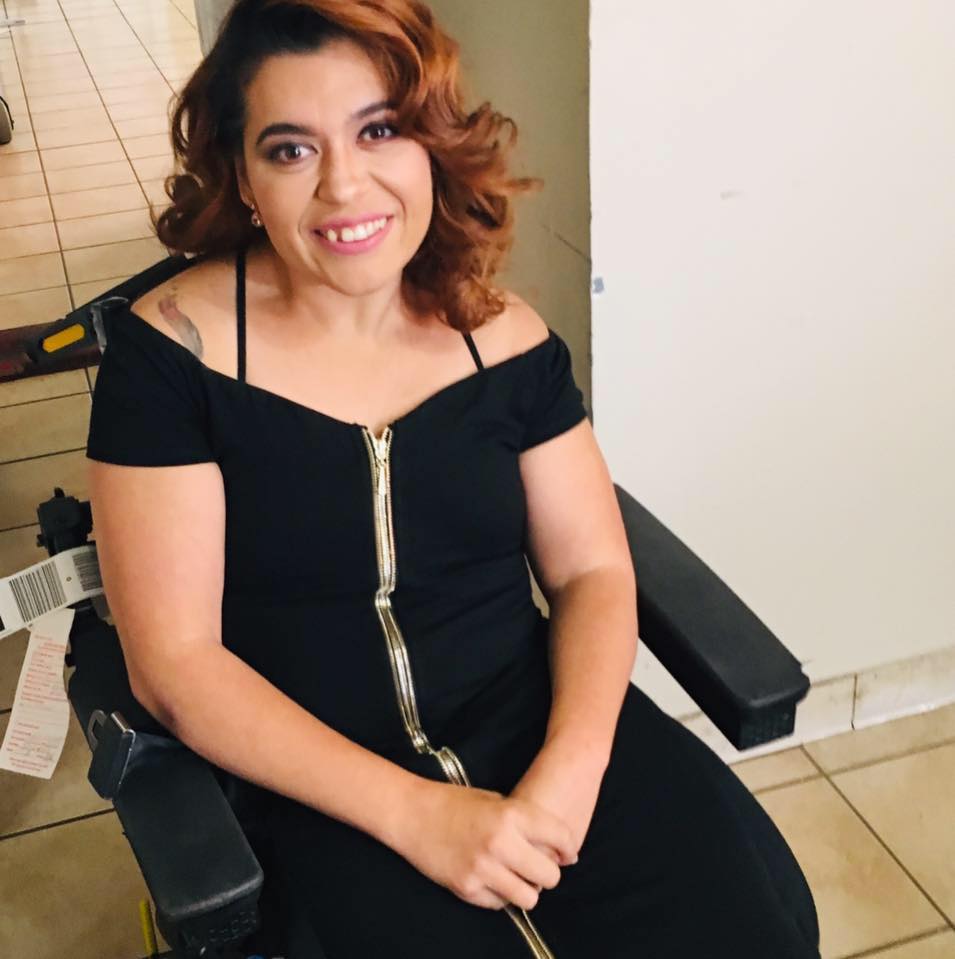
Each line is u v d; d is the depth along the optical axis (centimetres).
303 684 97
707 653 92
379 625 98
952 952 141
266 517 93
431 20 88
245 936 77
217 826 77
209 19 240
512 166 134
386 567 96
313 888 88
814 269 132
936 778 165
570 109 117
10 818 163
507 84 130
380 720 98
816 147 124
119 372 91
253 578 95
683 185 121
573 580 105
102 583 103
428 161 92
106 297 102
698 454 140
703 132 118
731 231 126
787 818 160
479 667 102
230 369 93
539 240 132
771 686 89
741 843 92
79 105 497
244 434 92
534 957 83
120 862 156
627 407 133
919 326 141
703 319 130
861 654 167
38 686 103
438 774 96
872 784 165
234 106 88
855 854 154
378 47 85
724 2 112
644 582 102
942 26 122
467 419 98
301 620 96
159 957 122
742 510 147
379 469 94
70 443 256
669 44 112
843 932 144
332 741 91
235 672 91
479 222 99
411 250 93
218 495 93
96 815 164
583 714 97
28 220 370
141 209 375
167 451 90
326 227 88
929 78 125
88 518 104
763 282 130
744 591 154
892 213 132
